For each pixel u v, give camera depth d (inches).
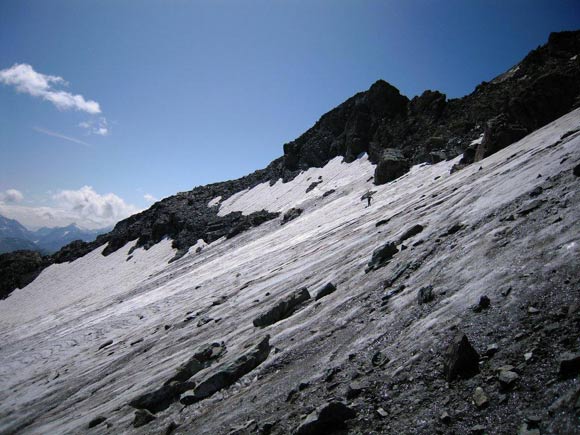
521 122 2033.7
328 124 4985.2
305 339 630.5
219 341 868.6
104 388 1059.3
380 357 440.5
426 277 604.4
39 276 5270.7
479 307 419.5
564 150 822.5
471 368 343.0
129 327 1935.3
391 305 581.6
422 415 320.5
